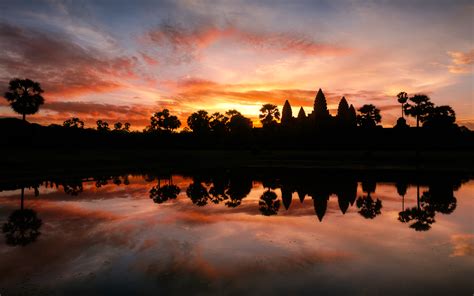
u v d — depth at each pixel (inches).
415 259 287.0
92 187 812.6
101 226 411.2
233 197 660.7
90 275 252.1
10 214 485.1
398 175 1089.4
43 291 225.0
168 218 461.7
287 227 410.0
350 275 251.1
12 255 298.8
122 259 287.9
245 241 345.7
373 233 379.2
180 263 278.1
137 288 229.0
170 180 993.5
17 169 1104.2
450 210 520.7
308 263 278.1
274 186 834.8
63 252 307.9
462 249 316.5
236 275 251.6
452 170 1264.8
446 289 226.1
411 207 547.8
